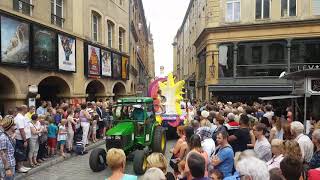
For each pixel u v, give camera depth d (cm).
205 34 2688
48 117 1223
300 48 2394
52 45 1652
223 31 2542
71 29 1892
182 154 651
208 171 548
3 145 642
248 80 2494
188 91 4475
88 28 2097
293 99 1298
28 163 1121
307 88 1067
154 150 1184
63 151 1289
